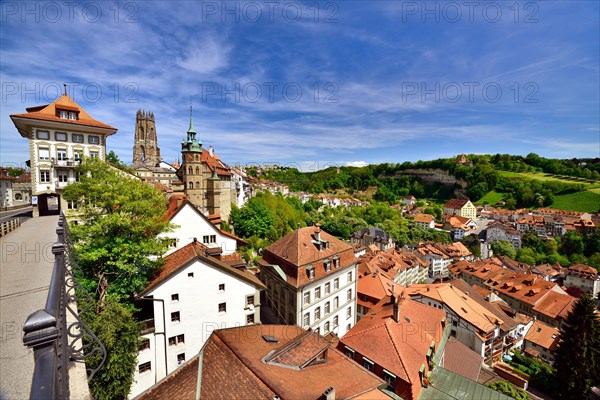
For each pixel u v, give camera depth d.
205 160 67.44
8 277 13.85
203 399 9.48
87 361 13.65
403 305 25.42
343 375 12.66
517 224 132.38
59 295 4.89
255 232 58.12
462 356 26.70
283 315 29.34
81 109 35.66
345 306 33.94
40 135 32.41
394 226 131.00
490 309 44.94
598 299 76.31
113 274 20.56
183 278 21.06
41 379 2.72
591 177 173.25
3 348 8.21
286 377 10.98
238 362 11.47
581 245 107.31
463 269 83.69
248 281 23.59
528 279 65.38
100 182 19.58
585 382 30.91
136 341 16.12
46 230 24.50
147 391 11.34
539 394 33.66
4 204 57.03
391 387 19.03
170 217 29.50
